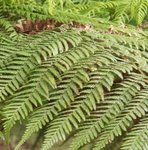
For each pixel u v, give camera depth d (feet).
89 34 3.13
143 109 2.73
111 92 2.80
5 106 2.60
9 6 3.26
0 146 4.38
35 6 3.23
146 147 2.59
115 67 2.88
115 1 3.73
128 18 3.90
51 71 2.74
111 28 3.29
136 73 2.95
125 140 2.73
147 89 2.85
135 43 3.16
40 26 3.19
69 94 2.69
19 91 2.75
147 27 4.11
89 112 2.66
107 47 3.08
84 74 2.76
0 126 2.79
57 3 3.44
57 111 2.72
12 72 2.74
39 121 2.60
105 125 2.67
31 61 2.81
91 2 3.90
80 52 2.92
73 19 3.18
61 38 2.99
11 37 3.00
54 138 2.56
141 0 3.65
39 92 2.67
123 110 2.73
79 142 2.58
